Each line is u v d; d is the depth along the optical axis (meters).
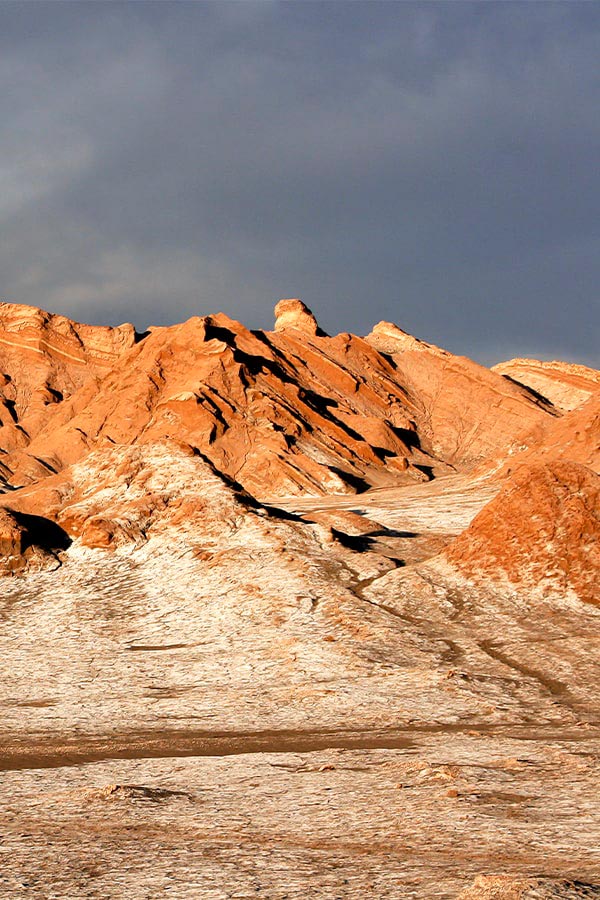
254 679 102.12
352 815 46.72
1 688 103.31
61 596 149.88
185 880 36.19
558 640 111.19
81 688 101.94
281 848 40.91
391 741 72.25
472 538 144.75
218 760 65.69
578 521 137.50
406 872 35.81
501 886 31.83
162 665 111.06
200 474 188.88
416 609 128.62
